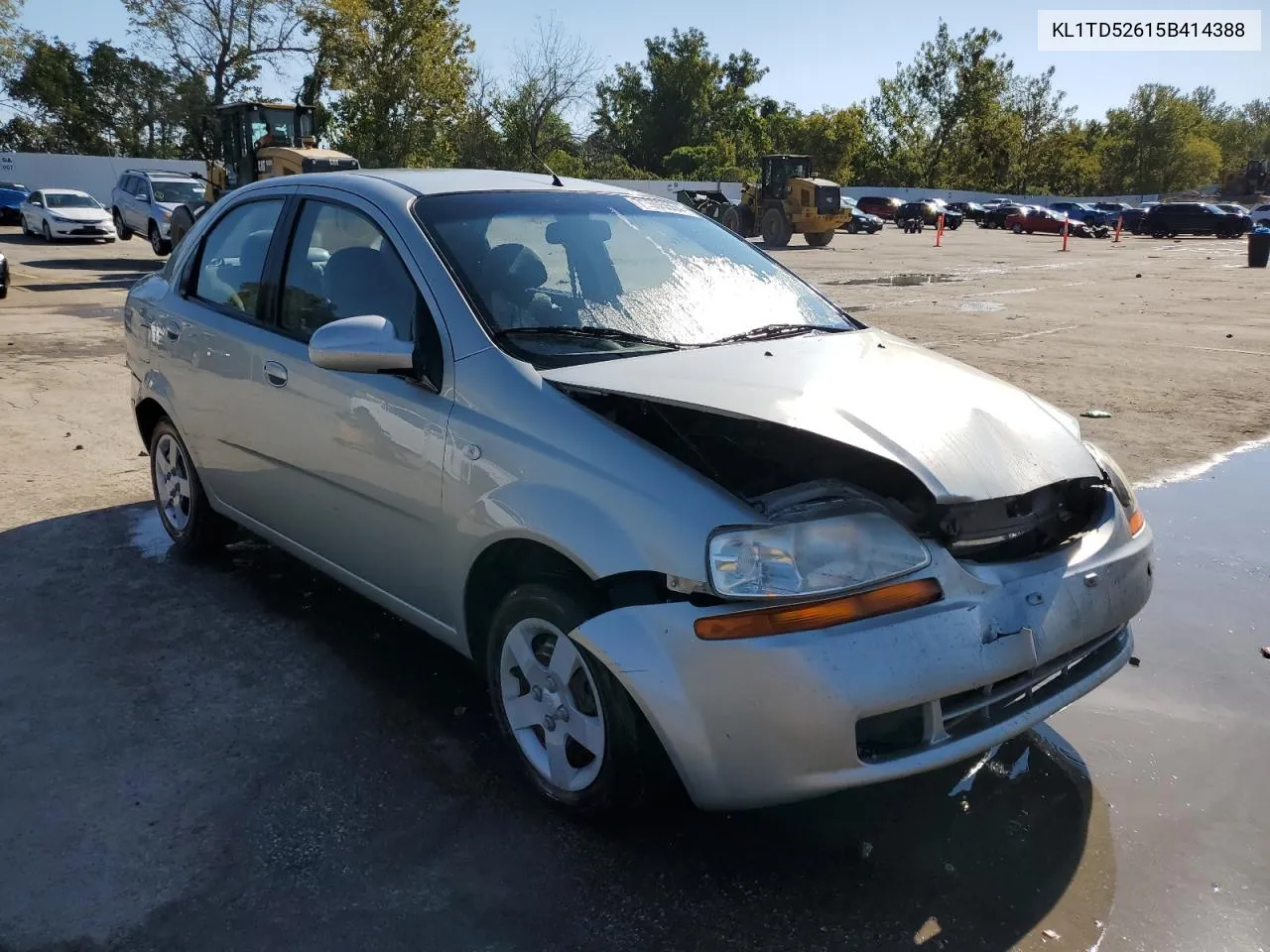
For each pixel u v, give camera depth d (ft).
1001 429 8.98
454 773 9.96
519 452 8.89
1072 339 39.65
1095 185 350.02
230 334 12.83
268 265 12.61
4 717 10.77
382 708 11.12
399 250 10.70
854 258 93.35
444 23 151.84
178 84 144.97
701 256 12.28
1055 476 8.75
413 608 10.71
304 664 12.05
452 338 9.82
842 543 7.80
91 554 15.34
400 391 10.12
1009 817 9.49
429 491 9.77
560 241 11.36
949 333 41.11
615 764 8.46
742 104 271.08
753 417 8.11
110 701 11.14
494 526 8.96
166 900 8.14
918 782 10.01
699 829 9.18
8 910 7.98
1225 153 425.69
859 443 8.03
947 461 8.20
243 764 10.03
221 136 71.26
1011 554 8.60
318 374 11.18
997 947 7.85
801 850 8.93
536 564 9.12
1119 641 9.59
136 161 136.98
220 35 138.31
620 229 12.08
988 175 287.69
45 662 11.97
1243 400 28.35
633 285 11.24
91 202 88.02
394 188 11.50
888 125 290.97
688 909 8.17
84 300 47.62
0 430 22.36
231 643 12.57
